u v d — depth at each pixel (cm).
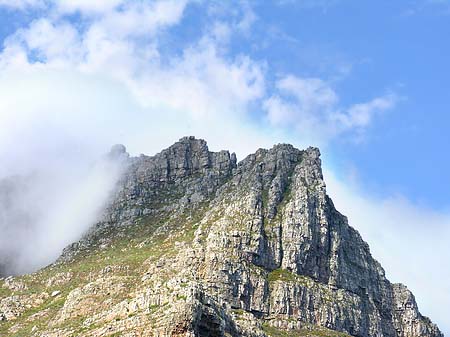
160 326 19062
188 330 18775
